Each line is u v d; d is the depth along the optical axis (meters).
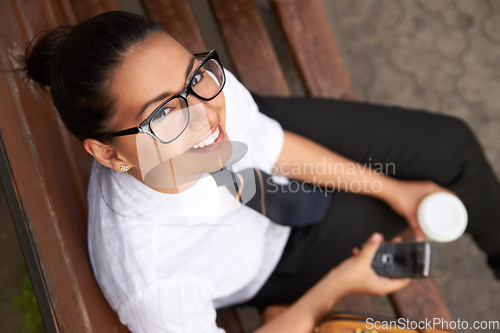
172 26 1.56
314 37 1.70
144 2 1.56
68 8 1.29
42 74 0.84
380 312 2.08
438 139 1.39
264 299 1.35
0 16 0.94
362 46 2.29
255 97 1.41
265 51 1.68
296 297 1.34
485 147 2.22
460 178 1.44
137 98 0.72
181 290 0.91
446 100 2.26
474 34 2.26
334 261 1.36
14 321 2.06
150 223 0.89
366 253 1.24
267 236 1.26
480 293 2.12
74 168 1.06
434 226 1.30
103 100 0.72
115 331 0.93
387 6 2.29
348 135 1.42
